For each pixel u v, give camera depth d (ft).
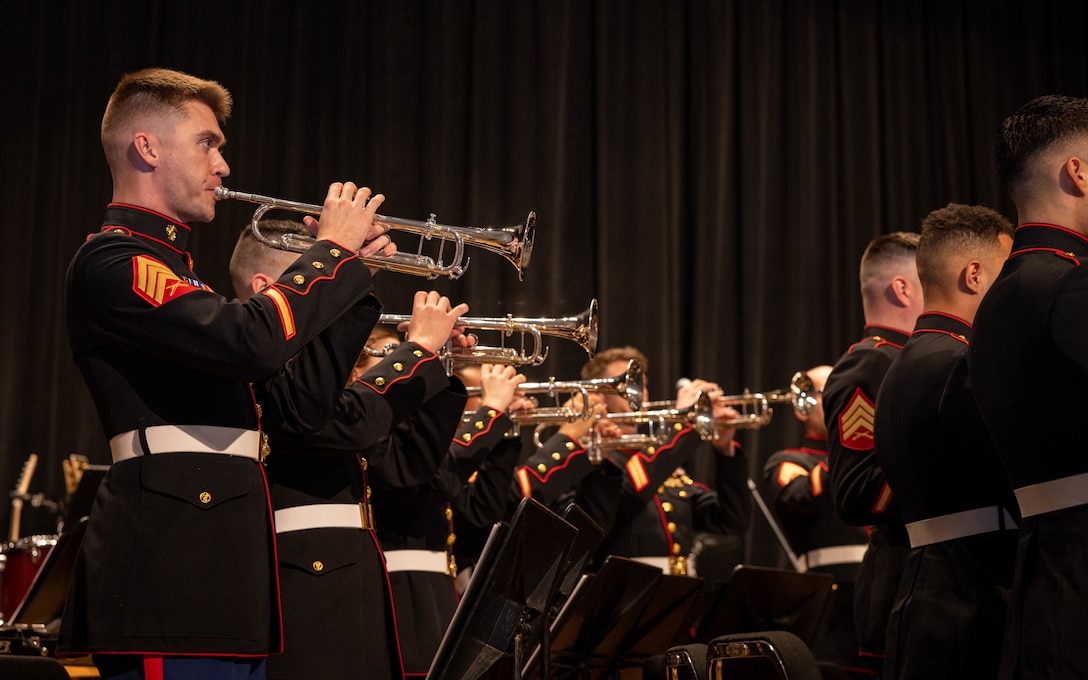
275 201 7.84
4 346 19.57
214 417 6.72
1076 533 6.05
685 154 22.08
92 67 20.63
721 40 22.34
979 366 6.67
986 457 7.27
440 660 7.16
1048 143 6.88
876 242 10.80
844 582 13.96
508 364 10.79
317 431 7.39
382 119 21.02
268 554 6.73
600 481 13.20
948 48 23.70
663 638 11.38
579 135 21.59
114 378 6.68
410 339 8.65
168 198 7.18
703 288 21.42
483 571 7.20
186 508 6.47
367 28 21.40
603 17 21.88
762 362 21.40
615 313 21.06
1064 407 6.19
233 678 6.45
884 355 9.27
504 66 21.54
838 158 22.77
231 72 20.71
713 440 14.84
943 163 23.30
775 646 7.22
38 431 19.45
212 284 19.79
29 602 10.13
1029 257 6.72
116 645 6.20
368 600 7.84
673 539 14.83
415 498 9.18
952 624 7.30
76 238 20.08
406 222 8.67
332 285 7.13
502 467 11.14
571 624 9.89
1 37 20.48
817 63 22.90
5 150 20.16
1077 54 24.07
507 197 21.11
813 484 13.93
